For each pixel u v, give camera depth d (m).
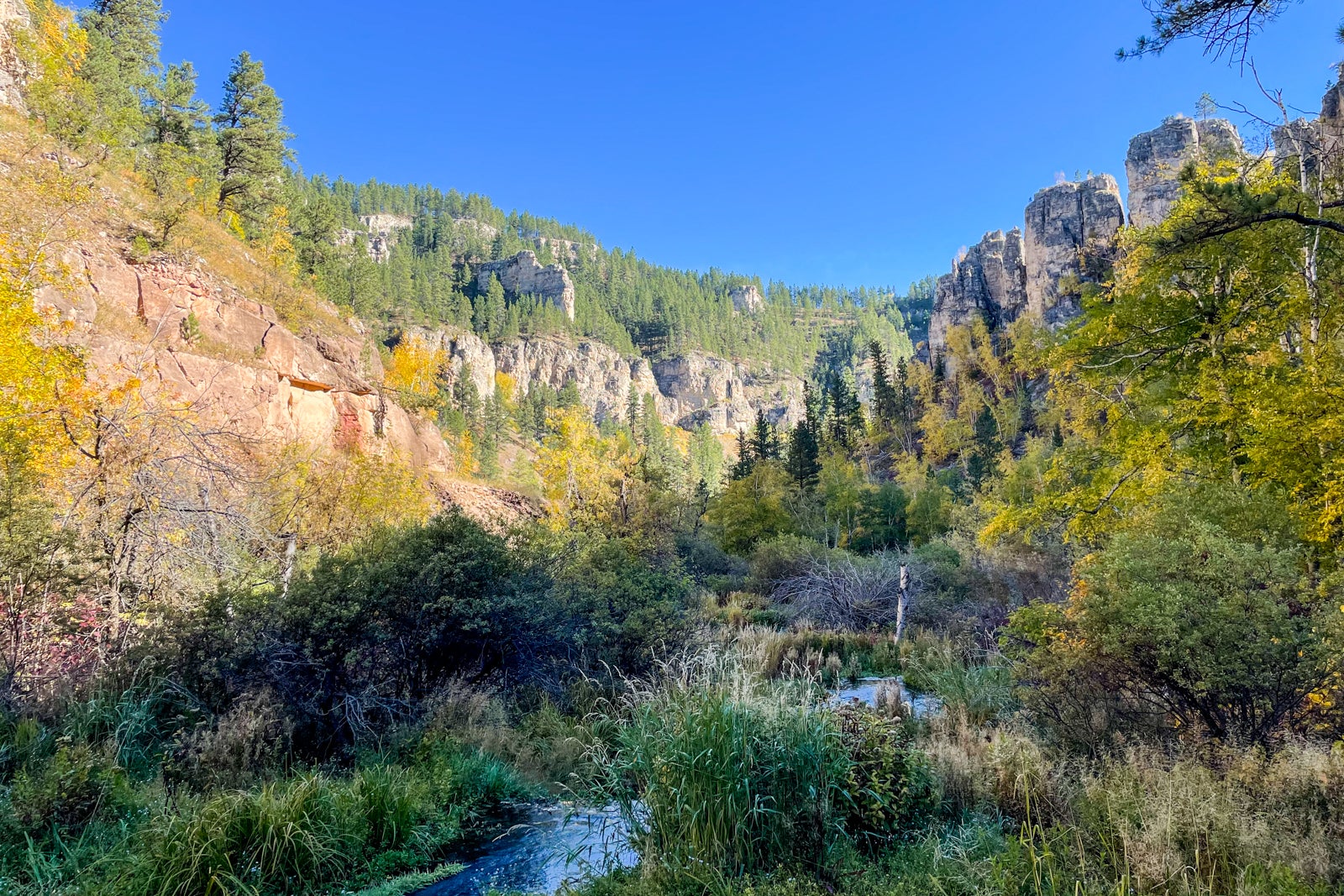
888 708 7.75
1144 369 11.48
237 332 23.03
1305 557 7.13
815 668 11.62
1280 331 10.09
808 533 39.03
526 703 8.55
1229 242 9.43
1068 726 6.20
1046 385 75.31
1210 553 6.05
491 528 11.51
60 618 6.49
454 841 5.59
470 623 8.05
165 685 6.27
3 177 12.41
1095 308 11.79
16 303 8.56
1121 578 6.31
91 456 8.20
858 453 85.06
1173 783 4.17
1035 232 89.12
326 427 24.73
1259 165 10.45
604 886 4.21
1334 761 4.15
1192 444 10.85
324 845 4.82
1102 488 11.32
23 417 7.67
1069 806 4.64
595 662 9.34
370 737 6.95
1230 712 5.44
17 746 5.17
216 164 39.31
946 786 5.30
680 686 5.41
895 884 3.83
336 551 11.97
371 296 76.62
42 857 4.23
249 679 6.55
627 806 5.06
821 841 4.32
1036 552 16.69
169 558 8.13
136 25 40.38
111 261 18.91
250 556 9.97
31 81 23.41
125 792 5.04
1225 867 3.50
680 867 4.14
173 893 4.05
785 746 4.57
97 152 22.53
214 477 9.96
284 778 5.77
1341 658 4.72
